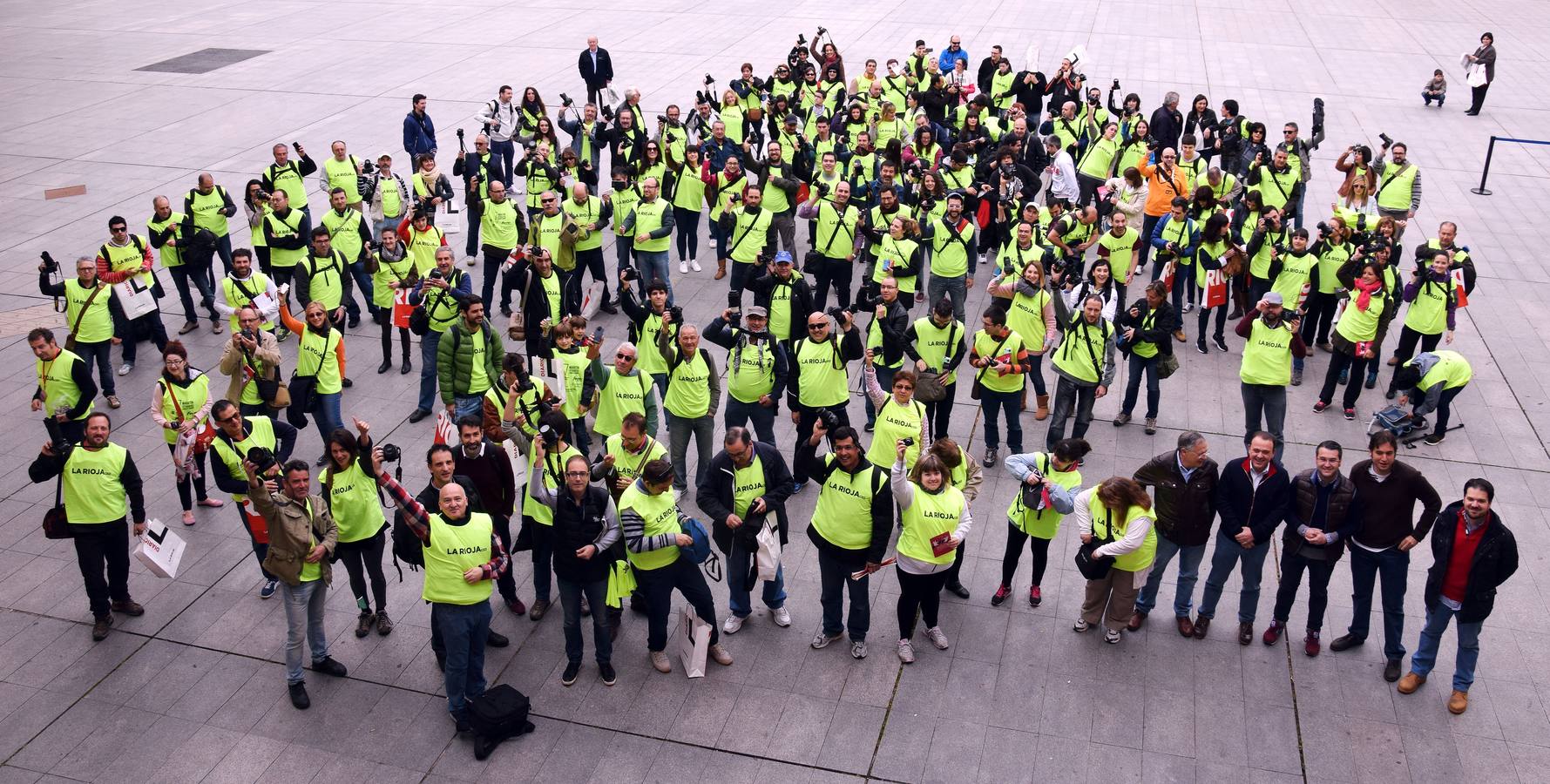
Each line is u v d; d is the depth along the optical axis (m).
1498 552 7.66
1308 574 9.79
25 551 10.16
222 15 35.00
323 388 11.21
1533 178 21.05
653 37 31.48
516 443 9.65
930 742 7.97
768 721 8.19
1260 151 17.36
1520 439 12.01
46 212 18.53
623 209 15.17
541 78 27.06
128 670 8.70
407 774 7.74
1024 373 10.98
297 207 16.19
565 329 10.44
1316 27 34.28
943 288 14.15
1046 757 7.82
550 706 8.34
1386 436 8.09
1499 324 14.90
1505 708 8.23
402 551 7.98
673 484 10.89
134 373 13.52
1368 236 13.84
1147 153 17.66
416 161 17.33
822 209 14.26
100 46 30.67
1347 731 8.03
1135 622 9.10
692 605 8.51
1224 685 8.49
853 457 8.24
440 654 8.55
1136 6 36.62
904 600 8.52
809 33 31.95
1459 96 26.89
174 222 14.16
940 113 20.69
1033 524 8.93
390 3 37.03
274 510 7.84
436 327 11.94
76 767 7.80
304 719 8.23
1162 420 12.51
